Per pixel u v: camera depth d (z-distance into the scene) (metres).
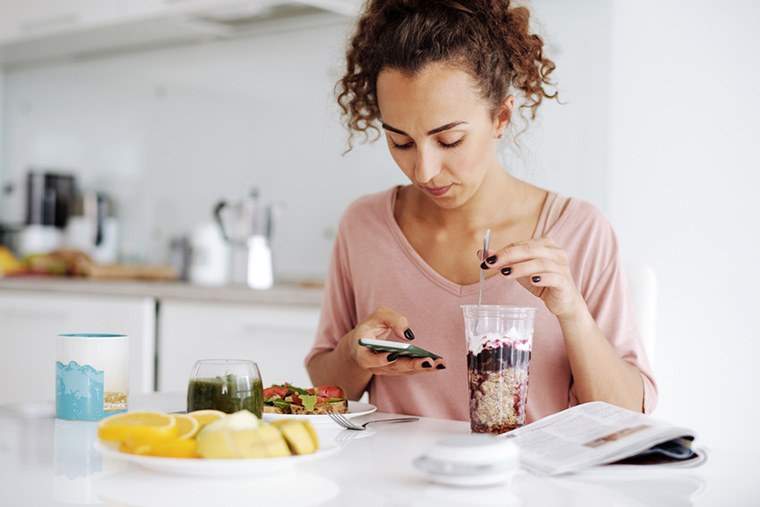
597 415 1.19
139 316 2.98
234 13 3.26
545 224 1.60
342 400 1.39
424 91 1.36
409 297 1.65
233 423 1.00
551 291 1.32
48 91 4.27
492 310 1.23
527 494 0.95
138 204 3.94
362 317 1.72
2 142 4.39
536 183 2.76
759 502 0.93
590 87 2.68
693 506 0.91
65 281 3.26
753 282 2.44
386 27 1.48
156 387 2.98
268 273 3.21
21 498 0.92
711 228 2.50
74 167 4.16
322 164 3.37
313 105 3.38
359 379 1.61
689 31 2.53
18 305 3.32
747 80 2.45
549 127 2.74
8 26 3.66
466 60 1.37
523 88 1.52
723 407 2.47
